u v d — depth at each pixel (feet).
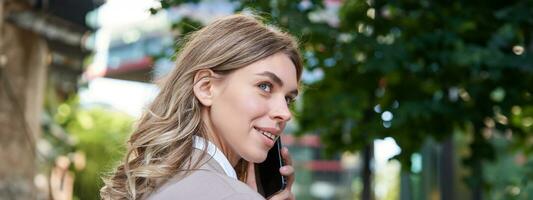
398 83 18.54
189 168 5.25
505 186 25.04
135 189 5.30
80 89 27.02
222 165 5.41
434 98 18.48
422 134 18.63
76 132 69.67
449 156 27.73
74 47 21.48
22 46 20.49
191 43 5.67
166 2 12.63
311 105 18.97
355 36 16.44
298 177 69.62
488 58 15.93
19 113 19.90
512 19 15.97
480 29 17.34
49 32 19.39
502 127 18.34
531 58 16.03
